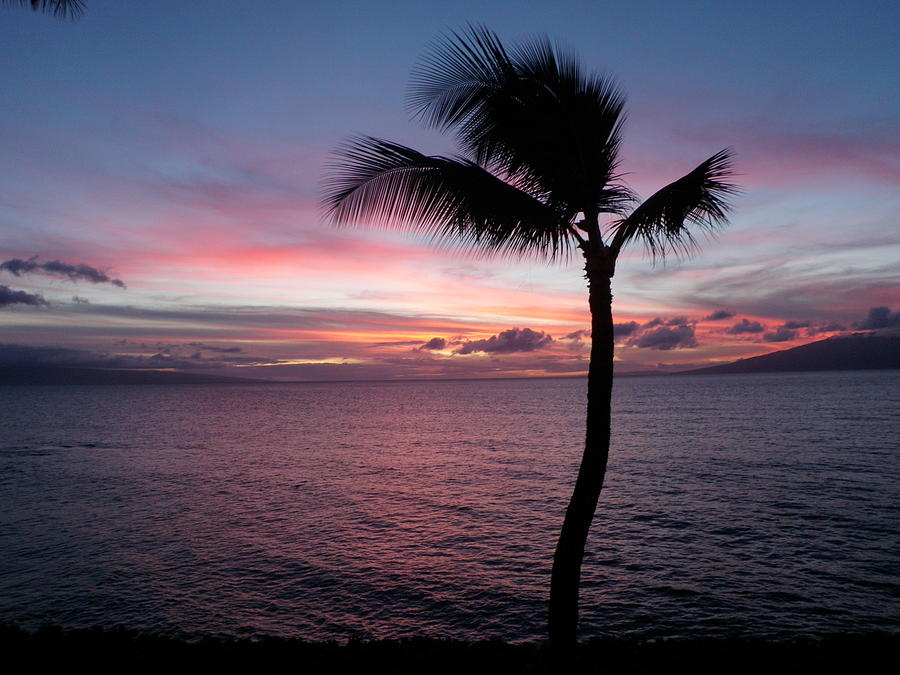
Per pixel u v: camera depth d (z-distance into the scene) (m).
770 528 23.64
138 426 86.19
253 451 54.81
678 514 26.41
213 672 8.27
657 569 19.03
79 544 23.50
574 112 6.77
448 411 120.06
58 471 43.19
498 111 6.68
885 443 48.62
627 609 15.88
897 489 30.27
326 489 34.88
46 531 25.67
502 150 7.02
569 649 6.70
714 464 40.59
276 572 19.61
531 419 93.38
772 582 17.64
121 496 33.38
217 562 20.81
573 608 6.75
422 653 8.80
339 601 16.97
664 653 8.45
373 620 15.63
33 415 115.69
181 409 137.00
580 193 6.87
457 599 16.94
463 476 38.94
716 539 22.34
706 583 17.67
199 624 15.58
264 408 140.12
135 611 16.50
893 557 19.62
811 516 25.27
